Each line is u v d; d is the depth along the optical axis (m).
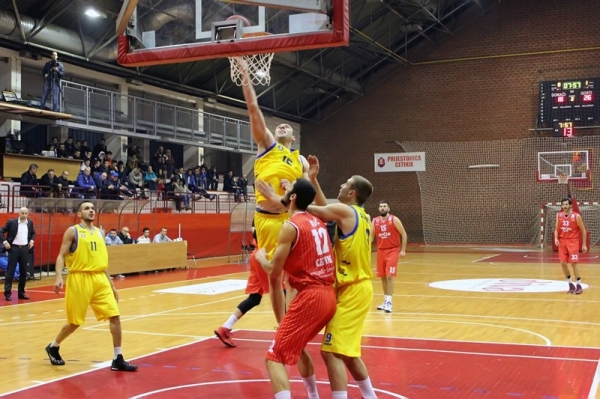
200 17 7.85
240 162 32.25
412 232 32.81
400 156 32.97
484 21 31.48
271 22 7.52
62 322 10.30
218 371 6.74
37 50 21.25
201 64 26.45
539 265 20.55
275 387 4.63
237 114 31.89
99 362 7.25
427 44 32.59
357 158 34.00
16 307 12.14
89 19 21.67
